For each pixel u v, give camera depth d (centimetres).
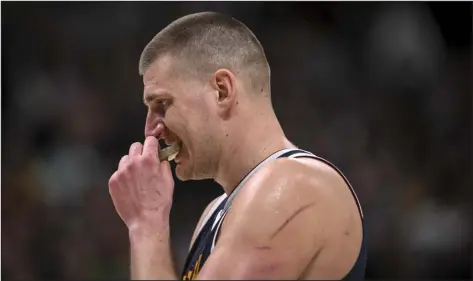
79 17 2323
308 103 2270
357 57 2339
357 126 2244
